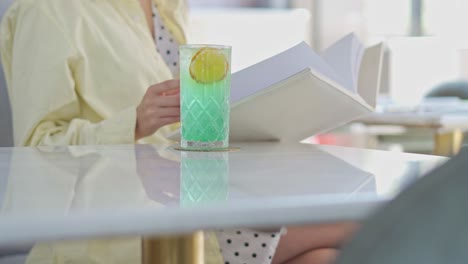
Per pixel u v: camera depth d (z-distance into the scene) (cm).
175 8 181
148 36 170
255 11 536
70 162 91
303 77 116
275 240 136
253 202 55
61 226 47
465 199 35
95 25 160
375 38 552
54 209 53
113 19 164
